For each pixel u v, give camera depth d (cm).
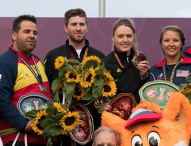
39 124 602
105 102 656
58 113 600
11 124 607
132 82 677
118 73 679
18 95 624
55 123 602
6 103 607
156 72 704
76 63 685
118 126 575
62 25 824
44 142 634
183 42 699
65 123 604
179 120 567
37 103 620
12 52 643
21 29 641
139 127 558
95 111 685
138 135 554
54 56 698
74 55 700
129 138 556
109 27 825
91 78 620
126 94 657
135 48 696
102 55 718
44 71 667
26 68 638
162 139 547
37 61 666
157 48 823
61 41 823
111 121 579
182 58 697
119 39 677
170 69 695
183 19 822
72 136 634
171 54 689
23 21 645
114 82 644
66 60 637
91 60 632
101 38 824
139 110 574
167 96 629
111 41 824
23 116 609
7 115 606
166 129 549
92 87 626
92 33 824
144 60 684
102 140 547
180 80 678
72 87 628
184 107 564
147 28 824
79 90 641
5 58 630
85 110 647
